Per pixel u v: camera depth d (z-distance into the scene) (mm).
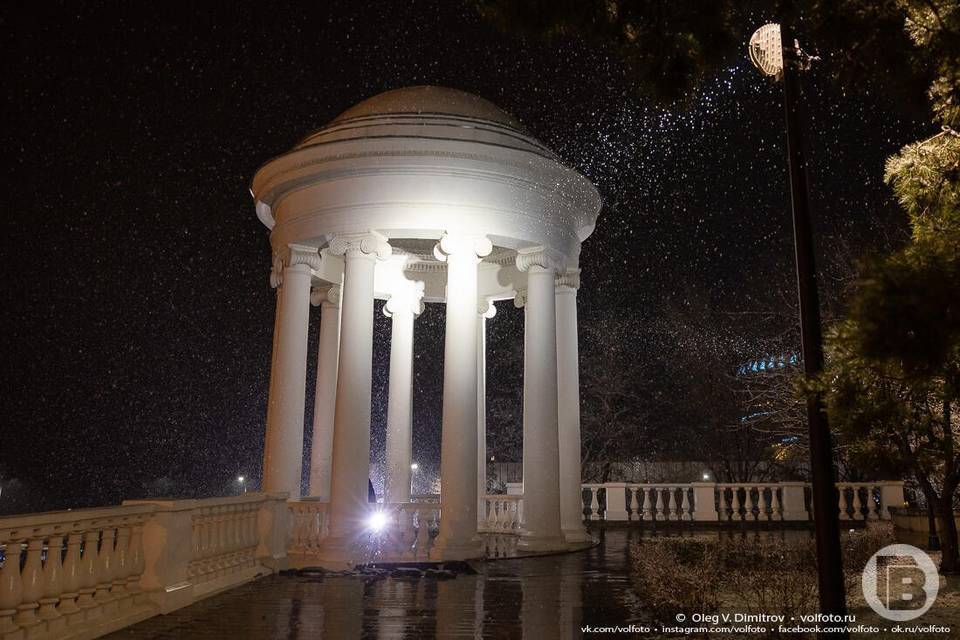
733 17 8414
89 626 9492
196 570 12781
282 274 20453
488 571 15742
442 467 18188
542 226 20094
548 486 19406
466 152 18922
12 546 8414
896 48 7816
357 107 20828
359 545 17406
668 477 45094
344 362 18328
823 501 8672
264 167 20359
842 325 6582
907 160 9992
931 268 6203
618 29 8453
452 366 18453
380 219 18844
